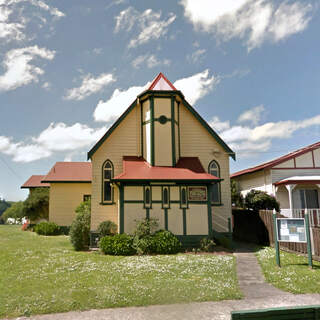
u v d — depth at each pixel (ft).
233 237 65.21
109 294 24.26
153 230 46.78
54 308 21.62
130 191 48.14
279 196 67.56
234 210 65.36
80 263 36.47
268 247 48.42
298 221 33.94
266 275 30.71
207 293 24.54
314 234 37.47
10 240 60.39
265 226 50.83
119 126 57.26
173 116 54.95
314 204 68.69
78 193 80.38
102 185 54.70
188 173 50.49
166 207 48.26
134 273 31.12
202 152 58.18
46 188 87.97
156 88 56.08
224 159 58.29
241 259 39.52
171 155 53.72
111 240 44.01
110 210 53.93
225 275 30.71
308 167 68.33
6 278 29.68
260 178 73.87
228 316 20.34
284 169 68.03
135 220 47.24
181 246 45.85
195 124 59.06
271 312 11.92
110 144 56.39
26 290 25.68
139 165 53.31
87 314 20.85
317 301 23.15
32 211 84.33
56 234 74.43
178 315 20.57
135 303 22.50
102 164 55.47
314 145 69.62
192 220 48.34
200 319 19.89
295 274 30.30
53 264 35.99
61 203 79.51
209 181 48.70
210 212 48.83
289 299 23.63
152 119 54.19
